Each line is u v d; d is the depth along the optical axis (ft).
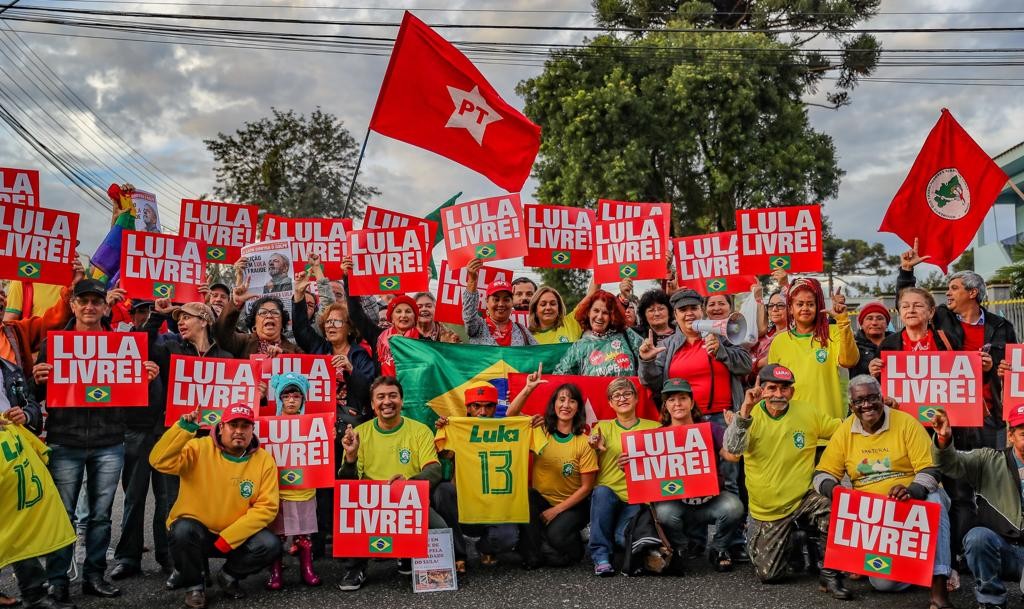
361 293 30.22
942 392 23.68
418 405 28.78
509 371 29.32
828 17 103.91
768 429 23.81
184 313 26.25
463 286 32.19
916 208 31.76
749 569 24.81
